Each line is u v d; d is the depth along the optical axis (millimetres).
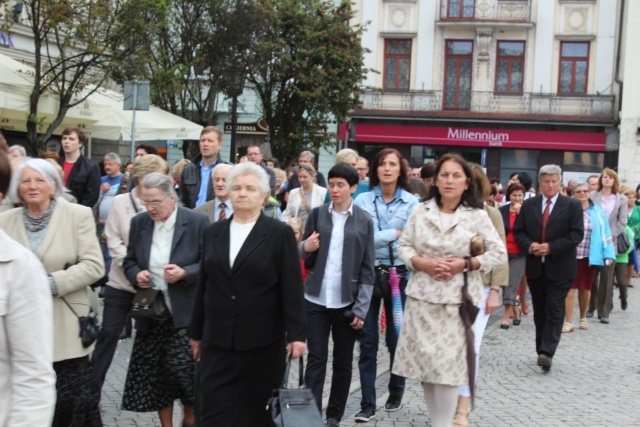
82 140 10195
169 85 21578
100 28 17609
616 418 7094
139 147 10289
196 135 19297
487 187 6961
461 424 6551
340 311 6359
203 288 5023
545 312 9070
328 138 31047
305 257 6469
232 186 4922
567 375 8938
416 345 5676
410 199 7137
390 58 37281
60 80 17688
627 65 35031
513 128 36188
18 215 5188
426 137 36562
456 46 36781
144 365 5977
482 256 5621
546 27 36156
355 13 33688
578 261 12195
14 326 2816
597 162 36125
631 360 9922
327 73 29656
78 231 5230
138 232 6078
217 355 4832
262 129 24844
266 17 24953
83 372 5250
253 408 4836
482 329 7047
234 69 23391
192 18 23234
